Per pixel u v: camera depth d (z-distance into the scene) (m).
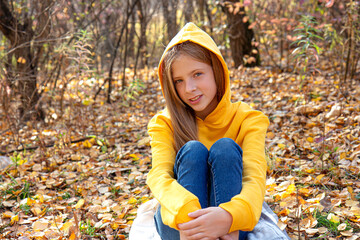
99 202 2.52
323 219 2.03
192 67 1.67
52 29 4.47
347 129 3.20
